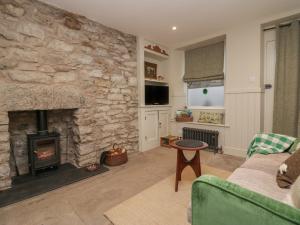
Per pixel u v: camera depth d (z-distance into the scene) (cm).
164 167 288
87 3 245
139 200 197
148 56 421
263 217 61
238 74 329
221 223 72
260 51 303
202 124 390
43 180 239
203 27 327
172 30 340
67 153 306
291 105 280
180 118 425
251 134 318
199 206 79
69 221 166
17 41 223
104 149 319
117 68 337
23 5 226
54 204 191
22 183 230
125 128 355
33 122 268
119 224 160
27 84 231
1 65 212
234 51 332
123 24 312
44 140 259
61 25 260
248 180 139
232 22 308
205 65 405
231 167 283
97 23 303
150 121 394
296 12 263
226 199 70
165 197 202
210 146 367
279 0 241
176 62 441
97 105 306
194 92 440
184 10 265
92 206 188
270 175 149
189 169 276
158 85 419
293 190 89
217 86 404
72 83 273
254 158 187
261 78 308
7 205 188
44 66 245
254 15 283
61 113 297
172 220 165
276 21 287
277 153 199
